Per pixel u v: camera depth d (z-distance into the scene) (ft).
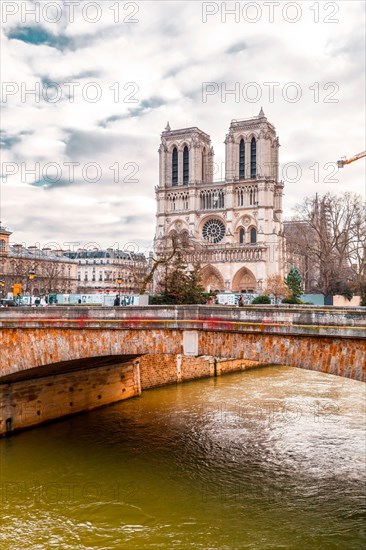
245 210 538.06
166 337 93.76
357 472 98.27
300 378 202.80
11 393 121.60
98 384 147.84
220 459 105.91
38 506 86.22
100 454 109.19
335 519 80.53
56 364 111.65
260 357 83.35
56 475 98.73
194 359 198.08
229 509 84.48
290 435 120.78
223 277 519.19
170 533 77.15
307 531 76.84
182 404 153.48
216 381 195.42
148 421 134.21
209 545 73.46
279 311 80.69
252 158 546.67
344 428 126.21
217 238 554.05
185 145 576.61
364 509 83.66
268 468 100.94
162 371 183.52
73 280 521.24
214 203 559.79
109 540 75.41
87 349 101.76
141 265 544.62
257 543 73.92
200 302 248.93
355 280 283.79
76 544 74.38
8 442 116.67
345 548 72.18
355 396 164.66
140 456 108.17
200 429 126.62
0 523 80.59
